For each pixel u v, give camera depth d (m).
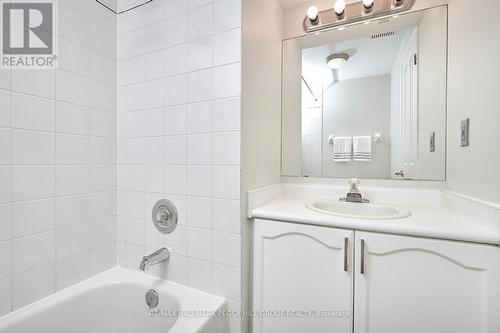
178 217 1.16
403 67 1.38
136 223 1.29
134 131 1.29
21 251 0.95
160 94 1.20
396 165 1.39
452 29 1.19
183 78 1.13
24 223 0.95
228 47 1.02
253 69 1.14
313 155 1.58
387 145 1.42
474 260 0.75
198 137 1.10
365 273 0.89
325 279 0.95
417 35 1.34
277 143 1.56
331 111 1.54
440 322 0.80
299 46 1.60
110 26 1.30
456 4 1.14
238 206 1.02
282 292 1.03
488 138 0.81
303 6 1.60
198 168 1.10
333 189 1.47
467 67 1.00
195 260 1.12
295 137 1.62
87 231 1.20
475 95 0.92
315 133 1.58
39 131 1.00
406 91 1.37
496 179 0.77
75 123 1.13
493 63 0.79
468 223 0.86
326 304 0.96
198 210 1.11
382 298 0.87
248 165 1.09
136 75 1.27
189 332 0.85
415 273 0.82
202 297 1.07
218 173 1.06
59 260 1.08
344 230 0.92
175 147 1.16
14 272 0.93
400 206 1.23
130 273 1.29
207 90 1.07
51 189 1.04
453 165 1.14
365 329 0.89
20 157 0.94
